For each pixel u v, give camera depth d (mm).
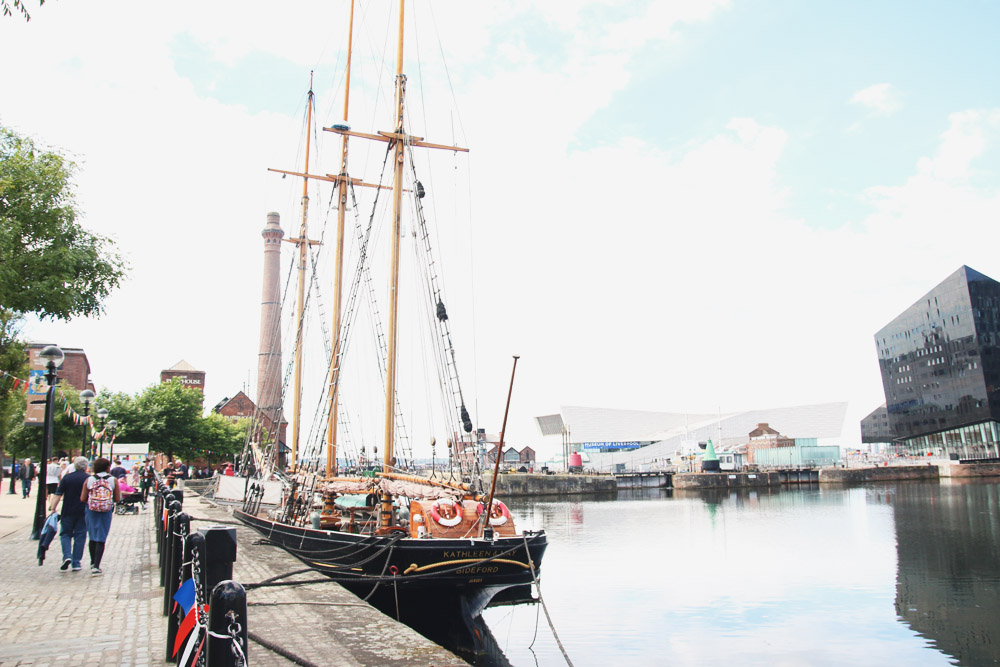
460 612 17359
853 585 28125
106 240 21906
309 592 13602
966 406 127000
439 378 23562
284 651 8695
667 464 145125
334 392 25422
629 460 151875
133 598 12117
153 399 83875
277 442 37906
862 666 17312
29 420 23516
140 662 8250
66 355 92875
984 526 48312
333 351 26109
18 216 20016
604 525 55469
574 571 32219
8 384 23031
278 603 12430
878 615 22656
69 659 8391
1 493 45250
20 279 19828
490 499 17438
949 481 117000
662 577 30297
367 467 30172
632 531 50312
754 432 156250
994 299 124500
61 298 20047
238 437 94938
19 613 10906
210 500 40125
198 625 5523
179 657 6312
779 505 74250
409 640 9992
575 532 50344
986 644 19062
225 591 4344
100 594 12477
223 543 5684
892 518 55906
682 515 64188
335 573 16344
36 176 20156
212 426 89438
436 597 16953
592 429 169750
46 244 20703
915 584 28172
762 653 18250
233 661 4223
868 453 148750
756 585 28125
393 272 23328
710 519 59219
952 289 127750
